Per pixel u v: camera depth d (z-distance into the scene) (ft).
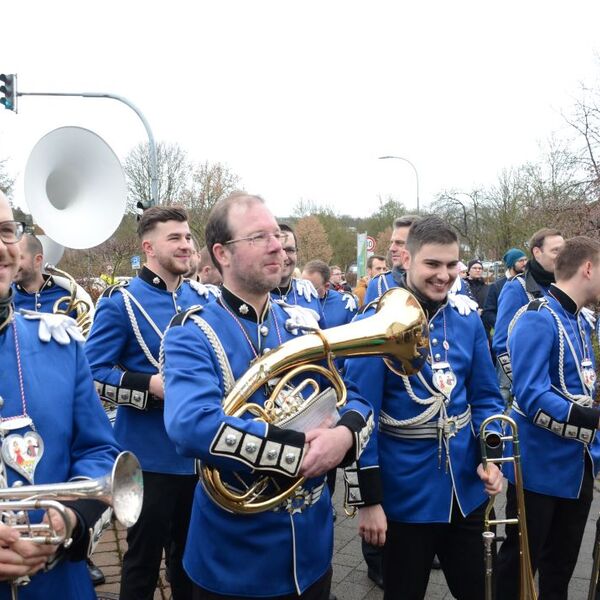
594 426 9.34
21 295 14.34
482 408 9.13
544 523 9.93
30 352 6.01
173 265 11.31
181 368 6.59
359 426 6.95
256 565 6.68
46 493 5.11
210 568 6.79
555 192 52.44
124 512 5.19
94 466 6.08
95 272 57.31
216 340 6.89
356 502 8.26
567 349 10.08
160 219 11.32
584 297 10.23
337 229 147.84
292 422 6.53
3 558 4.96
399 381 8.71
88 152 16.29
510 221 68.18
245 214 7.04
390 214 124.88
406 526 8.59
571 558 10.24
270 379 6.74
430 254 8.71
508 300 15.67
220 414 6.25
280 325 7.48
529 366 9.81
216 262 7.34
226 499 6.53
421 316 7.38
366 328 7.07
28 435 5.72
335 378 7.06
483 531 8.73
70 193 16.43
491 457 8.78
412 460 8.61
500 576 10.01
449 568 8.88
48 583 5.71
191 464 10.36
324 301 18.22
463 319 9.27
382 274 15.08
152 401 10.27
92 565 12.55
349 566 13.01
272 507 6.57
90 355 10.59
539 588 10.58
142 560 10.11
